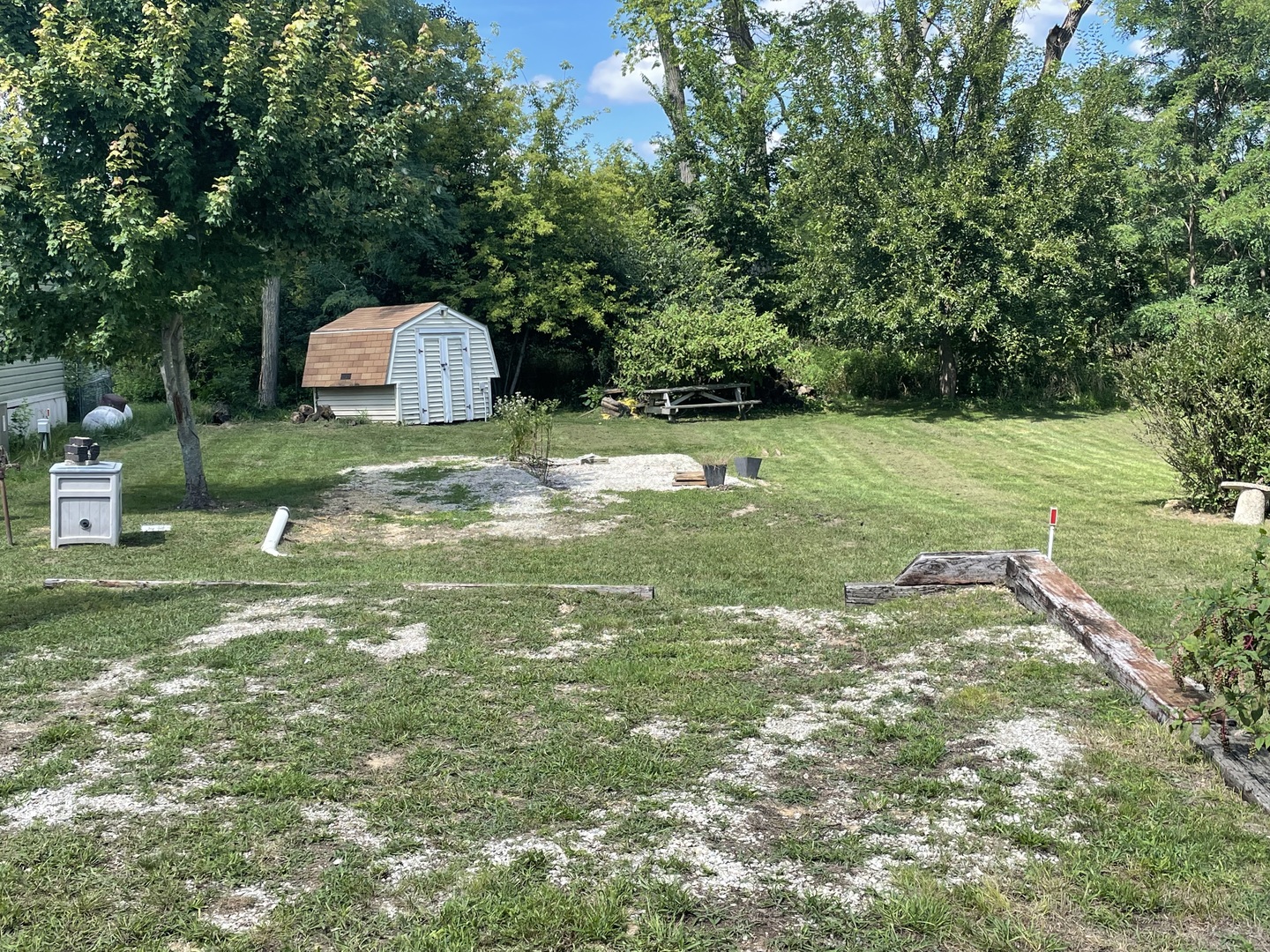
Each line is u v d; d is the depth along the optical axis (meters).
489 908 3.42
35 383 19.81
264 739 4.91
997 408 25.56
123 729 5.06
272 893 3.55
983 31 24.92
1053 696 5.42
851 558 10.02
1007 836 3.94
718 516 12.76
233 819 4.09
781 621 7.21
